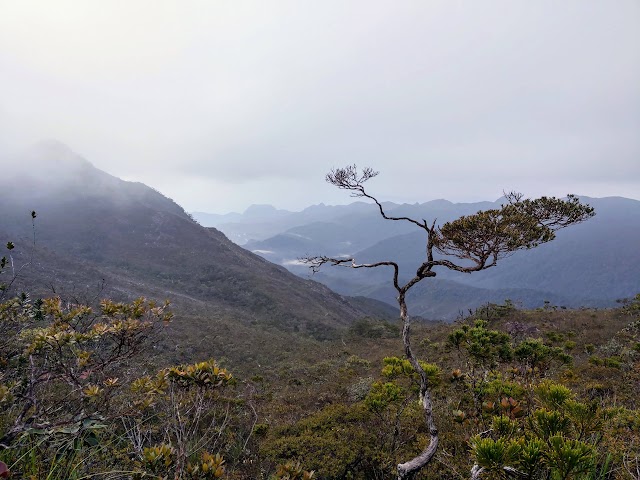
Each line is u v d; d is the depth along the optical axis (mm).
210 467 2191
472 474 2520
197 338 43844
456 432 4727
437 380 4707
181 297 89812
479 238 3363
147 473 2189
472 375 5855
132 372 2980
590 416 2480
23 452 2523
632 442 3068
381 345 34000
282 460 4543
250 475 4461
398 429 4938
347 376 15664
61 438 2523
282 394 14164
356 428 5266
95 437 2766
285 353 40094
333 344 45875
